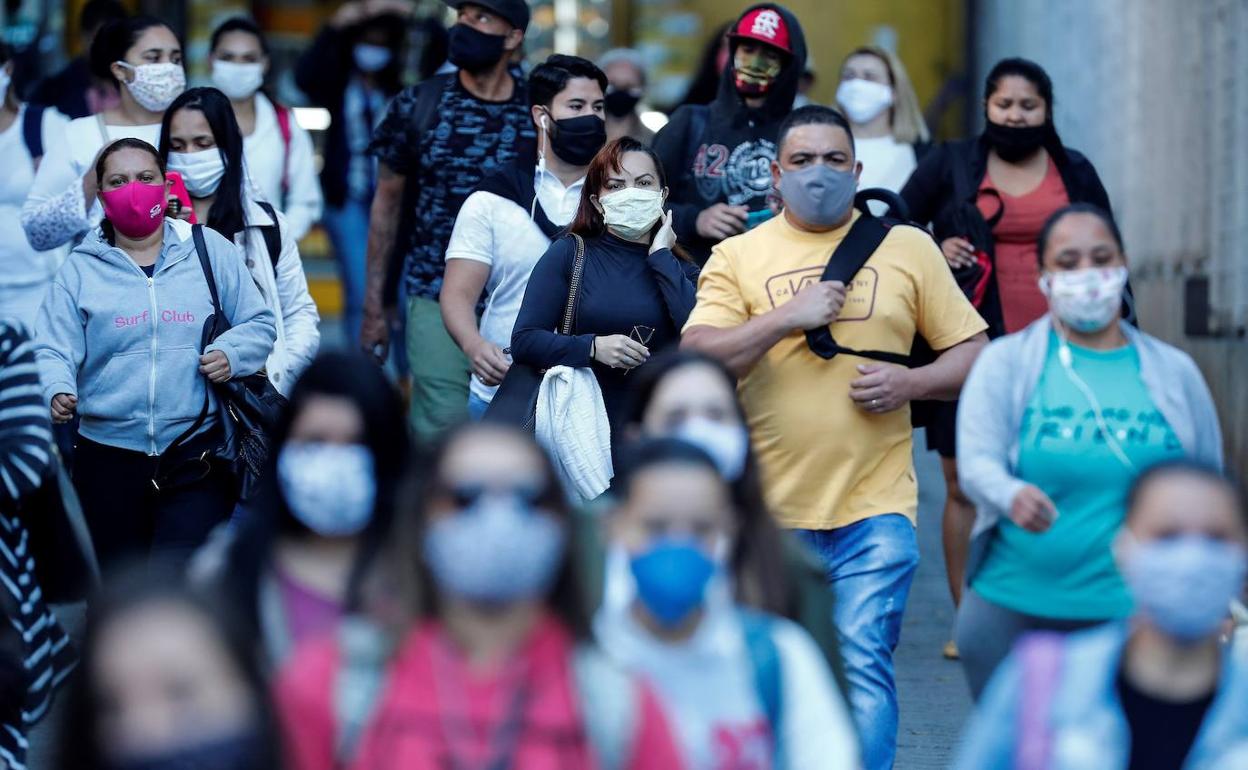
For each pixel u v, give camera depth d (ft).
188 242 60.80
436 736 29.89
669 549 32.91
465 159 76.74
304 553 38.40
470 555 30.01
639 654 34.01
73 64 97.91
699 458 33.50
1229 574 33.32
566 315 58.65
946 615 78.64
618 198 58.44
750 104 71.00
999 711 34.55
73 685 28.48
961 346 53.42
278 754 29.07
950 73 154.10
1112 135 112.06
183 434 59.47
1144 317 105.09
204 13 150.00
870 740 49.98
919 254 53.52
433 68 111.55
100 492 59.88
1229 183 87.45
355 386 37.83
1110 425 44.57
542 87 66.54
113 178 59.36
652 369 41.50
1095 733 33.91
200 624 28.53
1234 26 86.38
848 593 51.62
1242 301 84.43
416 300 76.84
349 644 30.83
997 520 45.70
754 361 51.80
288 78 142.20
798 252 53.78
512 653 30.58
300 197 90.22
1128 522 34.47
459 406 76.13
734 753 33.78
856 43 153.69
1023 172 70.03
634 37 149.18
